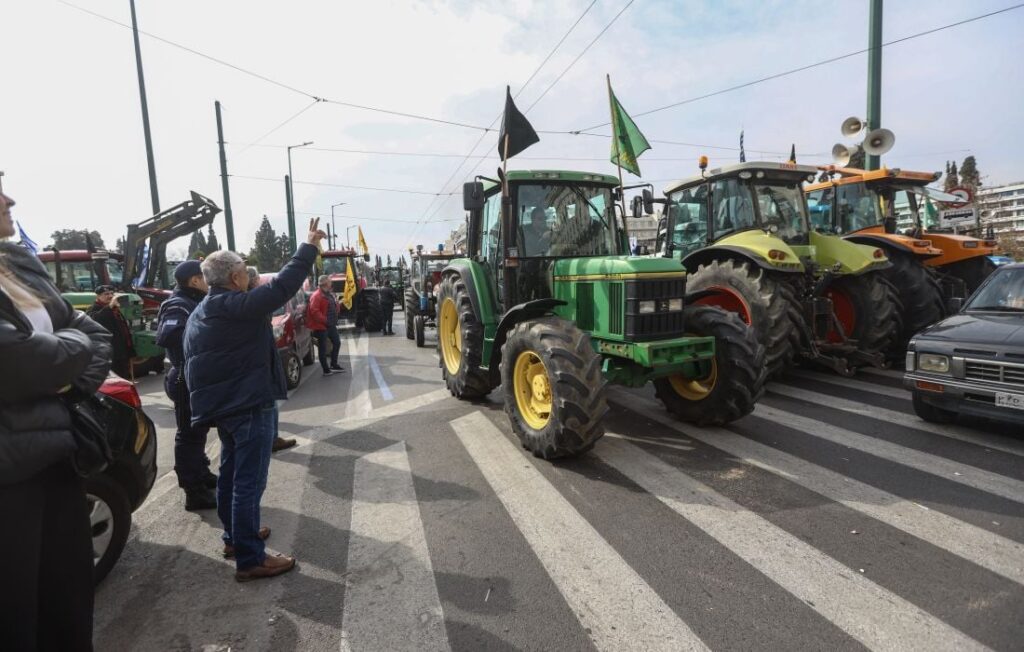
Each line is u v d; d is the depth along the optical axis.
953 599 2.46
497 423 5.54
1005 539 2.96
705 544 3.02
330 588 2.74
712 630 2.31
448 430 5.37
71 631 1.75
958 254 8.59
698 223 7.80
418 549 3.09
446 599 2.61
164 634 2.43
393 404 6.60
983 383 4.35
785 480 3.84
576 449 4.14
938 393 4.63
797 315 6.32
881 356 6.80
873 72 9.38
